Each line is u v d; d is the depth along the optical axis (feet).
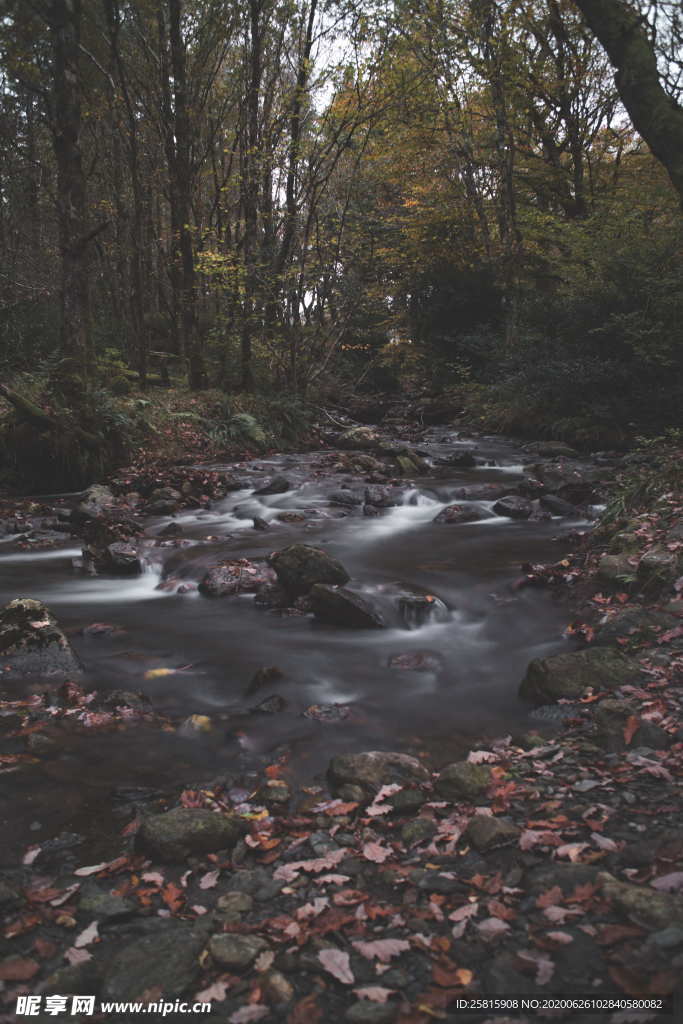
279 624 17.98
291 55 53.21
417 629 17.66
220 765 11.46
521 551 23.30
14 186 60.34
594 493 29.81
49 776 11.08
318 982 6.93
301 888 8.35
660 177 56.59
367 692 14.16
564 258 53.98
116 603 19.79
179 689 14.35
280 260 51.88
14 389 37.93
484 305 69.15
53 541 26.58
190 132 54.34
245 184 50.08
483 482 36.09
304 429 52.16
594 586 18.57
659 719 11.80
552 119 68.49
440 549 23.94
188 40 51.88
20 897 8.20
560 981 6.71
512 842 8.94
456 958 7.10
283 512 29.45
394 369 83.51
